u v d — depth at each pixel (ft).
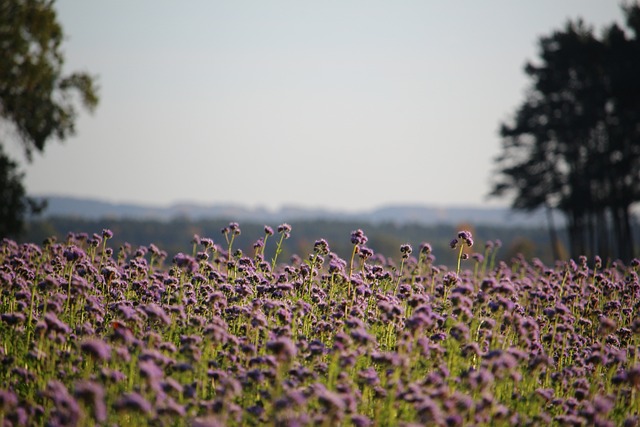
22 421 42.29
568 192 388.16
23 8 236.02
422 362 52.49
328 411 41.78
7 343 55.47
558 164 402.52
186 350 49.21
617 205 353.31
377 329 60.44
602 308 79.00
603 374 61.62
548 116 401.08
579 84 392.27
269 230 75.82
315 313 64.64
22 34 235.81
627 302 79.46
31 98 237.66
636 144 348.38
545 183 402.52
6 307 65.26
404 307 65.10
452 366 51.78
